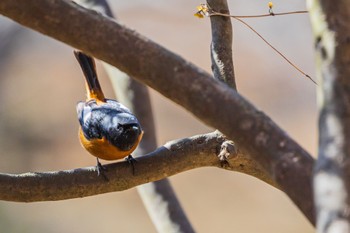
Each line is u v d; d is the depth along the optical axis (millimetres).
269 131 4758
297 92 31781
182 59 4879
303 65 31922
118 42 4855
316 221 4363
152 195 9961
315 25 4641
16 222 23812
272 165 4734
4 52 32844
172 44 33188
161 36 33469
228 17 7938
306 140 29547
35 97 30922
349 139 4293
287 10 29984
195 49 33031
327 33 4551
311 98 31641
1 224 23562
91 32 4852
